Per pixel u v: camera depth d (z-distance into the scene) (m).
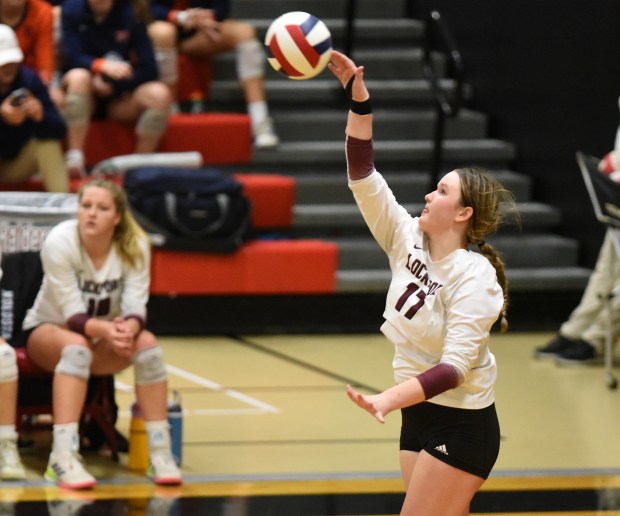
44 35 20.52
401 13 27.58
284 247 20.94
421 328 8.78
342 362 19.17
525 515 12.49
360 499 12.78
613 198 17.78
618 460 14.53
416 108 25.28
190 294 20.64
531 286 22.02
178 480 13.09
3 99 18.64
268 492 12.95
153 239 20.14
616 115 21.61
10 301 14.19
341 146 23.53
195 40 23.44
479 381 8.76
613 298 18.92
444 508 8.81
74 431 13.08
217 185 20.39
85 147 21.67
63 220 14.81
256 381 17.81
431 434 8.84
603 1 21.89
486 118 25.34
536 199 24.14
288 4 26.25
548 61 23.59
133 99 21.41
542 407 16.89
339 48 26.30
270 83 24.83
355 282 21.27
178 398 14.12
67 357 13.07
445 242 8.92
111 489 12.91
